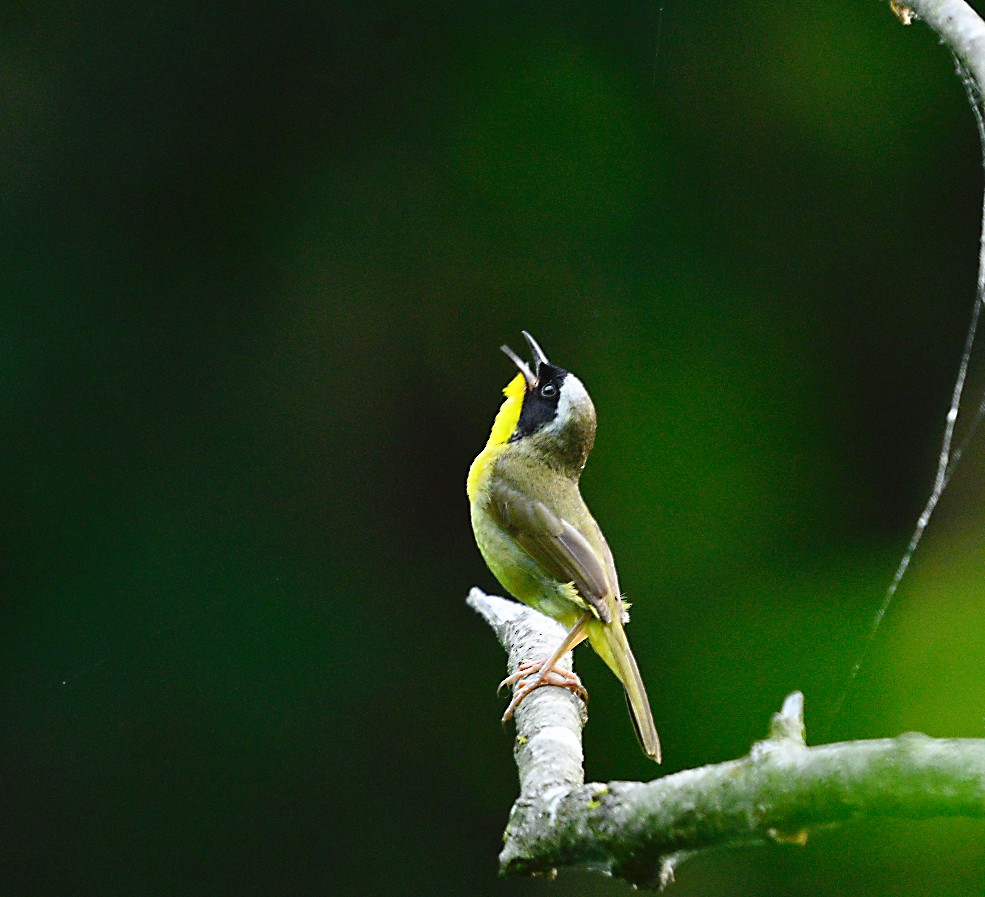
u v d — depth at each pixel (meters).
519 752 5.92
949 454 13.34
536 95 13.59
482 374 13.38
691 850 4.00
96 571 12.40
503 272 13.45
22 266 12.89
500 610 8.64
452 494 13.23
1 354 12.62
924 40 13.43
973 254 13.55
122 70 13.38
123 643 12.27
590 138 13.59
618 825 4.17
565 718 6.64
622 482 13.07
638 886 4.24
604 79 13.63
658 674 12.34
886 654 12.14
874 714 11.80
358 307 13.42
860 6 13.54
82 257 13.05
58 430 12.65
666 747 11.85
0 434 12.48
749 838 3.83
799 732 3.81
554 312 13.41
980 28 5.62
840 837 10.65
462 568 13.08
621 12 13.66
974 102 5.98
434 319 13.45
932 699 11.76
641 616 12.70
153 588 12.45
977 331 13.48
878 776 3.44
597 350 13.38
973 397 13.40
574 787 4.62
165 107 13.40
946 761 3.36
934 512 13.22
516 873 4.59
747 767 3.76
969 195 13.56
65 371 12.75
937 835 10.40
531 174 13.55
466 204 13.54
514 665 7.83
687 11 13.64
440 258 13.49
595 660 11.77
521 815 4.61
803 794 3.59
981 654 11.95
